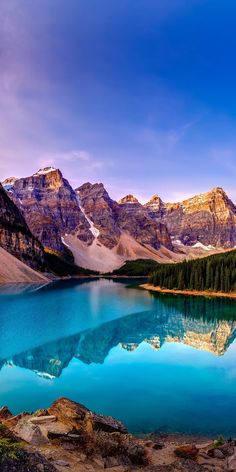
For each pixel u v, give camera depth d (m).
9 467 11.01
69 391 36.78
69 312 92.06
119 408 32.25
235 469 16.00
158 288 184.00
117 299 131.38
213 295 152.88
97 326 74.50
